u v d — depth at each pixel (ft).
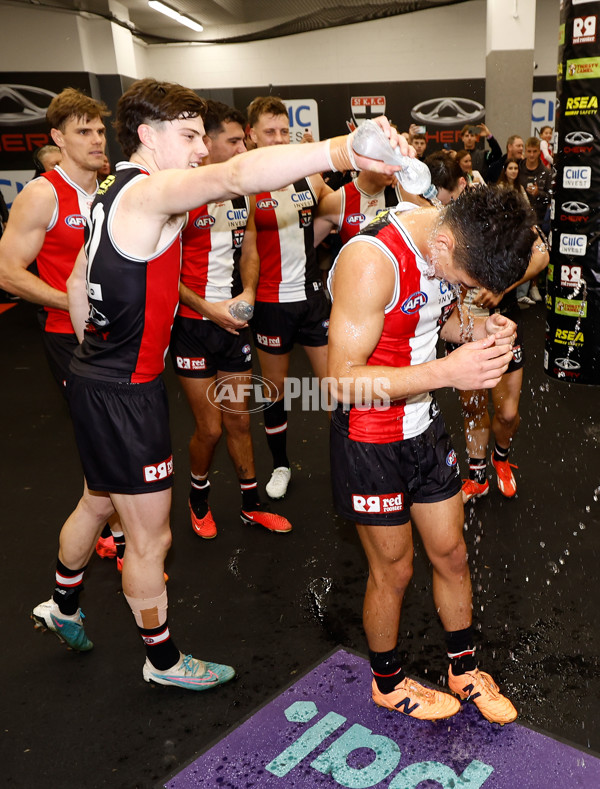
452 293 5.11
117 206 5.05
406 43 37.01
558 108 13.61
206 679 6.49
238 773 5.53
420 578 8.07
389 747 5.69
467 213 4.31
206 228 8.31
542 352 17.07
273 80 39.17
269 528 9.36
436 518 5.36
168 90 5.20
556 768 5.38
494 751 5.58
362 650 6.95
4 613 7.93
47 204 7.82
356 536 9.13
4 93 30.94
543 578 7.90
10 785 5.57
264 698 6.39
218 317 8.08
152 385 5.82
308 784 5.38
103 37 31.30
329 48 37.86
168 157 5.33
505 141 27.81
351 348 4.65
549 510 9.40
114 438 5.71
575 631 7.00
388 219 4.72
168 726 6.12
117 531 8.41
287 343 9.80
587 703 6.06
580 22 12.67
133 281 5.23
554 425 12.35
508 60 26.78
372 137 3.77
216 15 34.19
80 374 5.79
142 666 6.95
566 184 13.64
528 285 21.79
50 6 29.22
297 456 11.80
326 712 6.12
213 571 8.54
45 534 9.73
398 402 5.06
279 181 4.02
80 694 6.59
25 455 12.73
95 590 8.30
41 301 7.79
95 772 5.66
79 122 7.60
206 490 9.26
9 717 6.32
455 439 12.18
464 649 5.83
